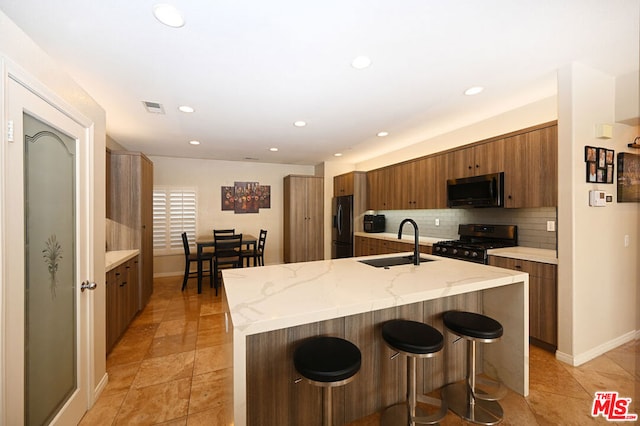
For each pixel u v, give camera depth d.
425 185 4.13
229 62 2.04
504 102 2.88
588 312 2.30
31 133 1.30
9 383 1.13
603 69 2.27
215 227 5.80
